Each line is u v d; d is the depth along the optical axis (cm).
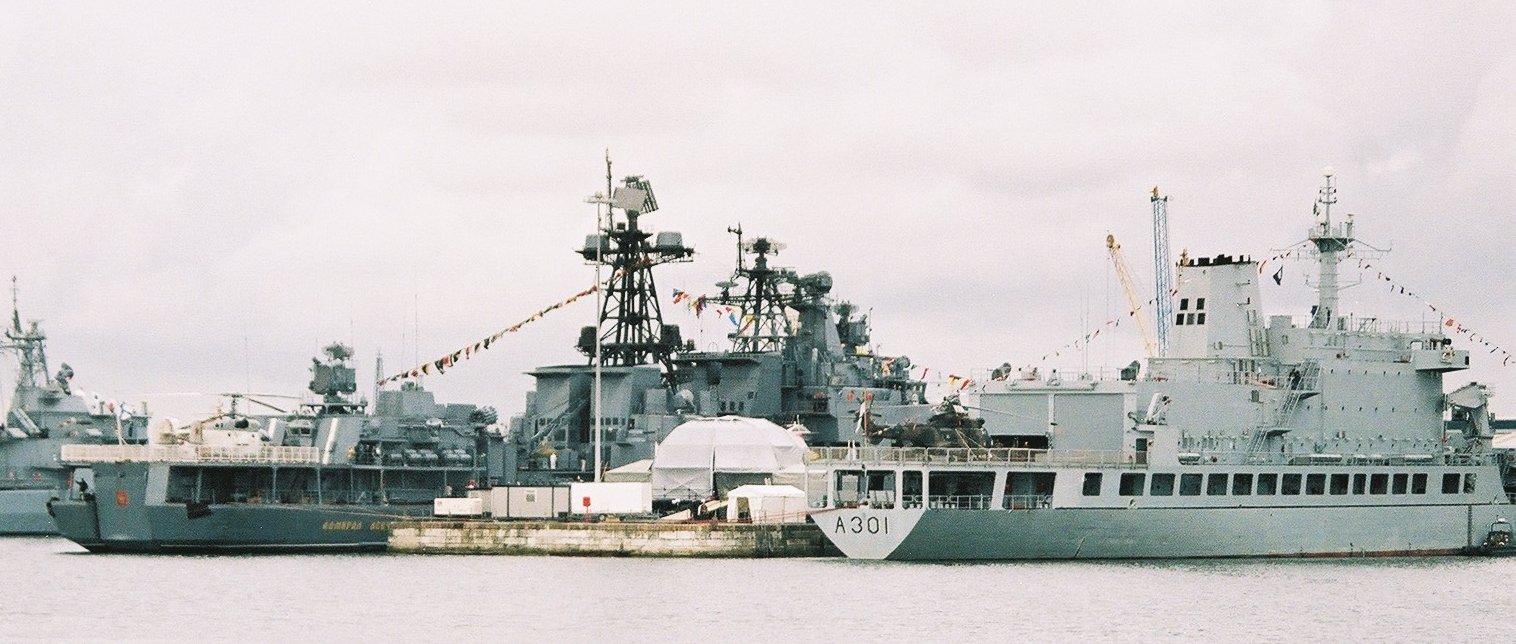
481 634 11825
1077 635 11806
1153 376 16612
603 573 14775
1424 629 12288
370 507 17625
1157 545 15800
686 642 11531
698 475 18550
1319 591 13950
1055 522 15400
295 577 14700
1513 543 17725
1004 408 16262
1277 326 17175
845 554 15562
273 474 17375
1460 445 17900
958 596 13312
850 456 15438
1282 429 16550
